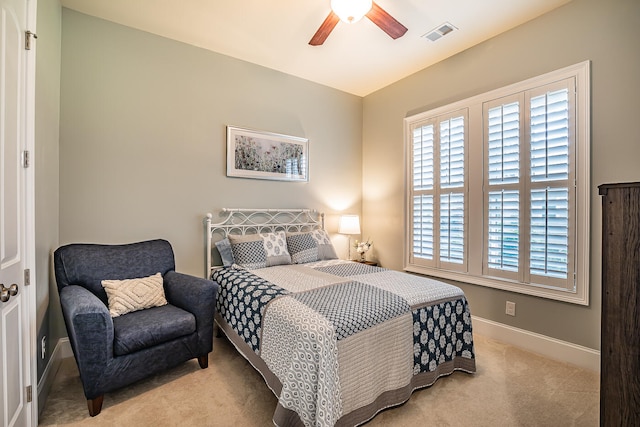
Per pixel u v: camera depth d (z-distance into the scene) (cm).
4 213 129
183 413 178
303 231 384
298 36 288
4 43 128
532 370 228
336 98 412
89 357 171
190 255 305
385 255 402
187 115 303
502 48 279
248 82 338
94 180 258
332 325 157
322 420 139
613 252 113
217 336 293
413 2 238
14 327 139
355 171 434
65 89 246
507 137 273
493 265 284
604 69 221
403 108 377
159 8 249
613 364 113
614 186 113
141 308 222
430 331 207
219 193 322
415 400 191
